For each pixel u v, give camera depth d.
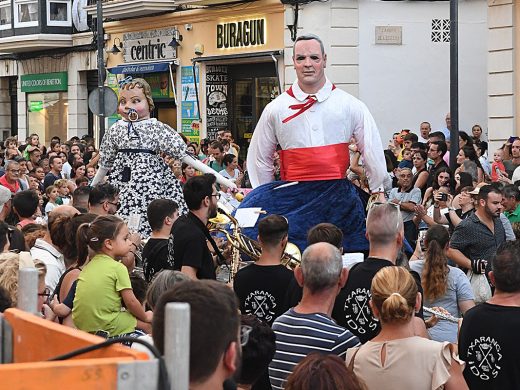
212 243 7.67
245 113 24.98
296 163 9.06
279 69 23.09
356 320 6.09
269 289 6.57
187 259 7.40
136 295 6.98
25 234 8.65
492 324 5.68
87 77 31.41
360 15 21.52
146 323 6.87
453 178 12.85
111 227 6.66
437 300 7.54
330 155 9.04
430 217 11.49
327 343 5.44
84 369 2.68
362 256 8.48
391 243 6.21
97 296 6.55
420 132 21.31
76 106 31.41
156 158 10.31
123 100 10.32
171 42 26.28
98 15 22.36
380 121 21.61
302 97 9.11
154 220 8.02
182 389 2.74
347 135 9.14
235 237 8.30
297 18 22.22
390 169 15.65
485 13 21.31
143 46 27.67
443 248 7.55
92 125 31.53
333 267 5.57
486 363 5.71
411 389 5.03
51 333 3.15
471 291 7.58
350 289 6.12
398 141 18.31
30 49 32.50
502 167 15.38
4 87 35.66
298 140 9.05
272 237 6.63
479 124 21.50
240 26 24.25
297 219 8.88
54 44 31.34
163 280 5.89
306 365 4.16
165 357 2.74
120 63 28.84
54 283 7.80
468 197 10.99
